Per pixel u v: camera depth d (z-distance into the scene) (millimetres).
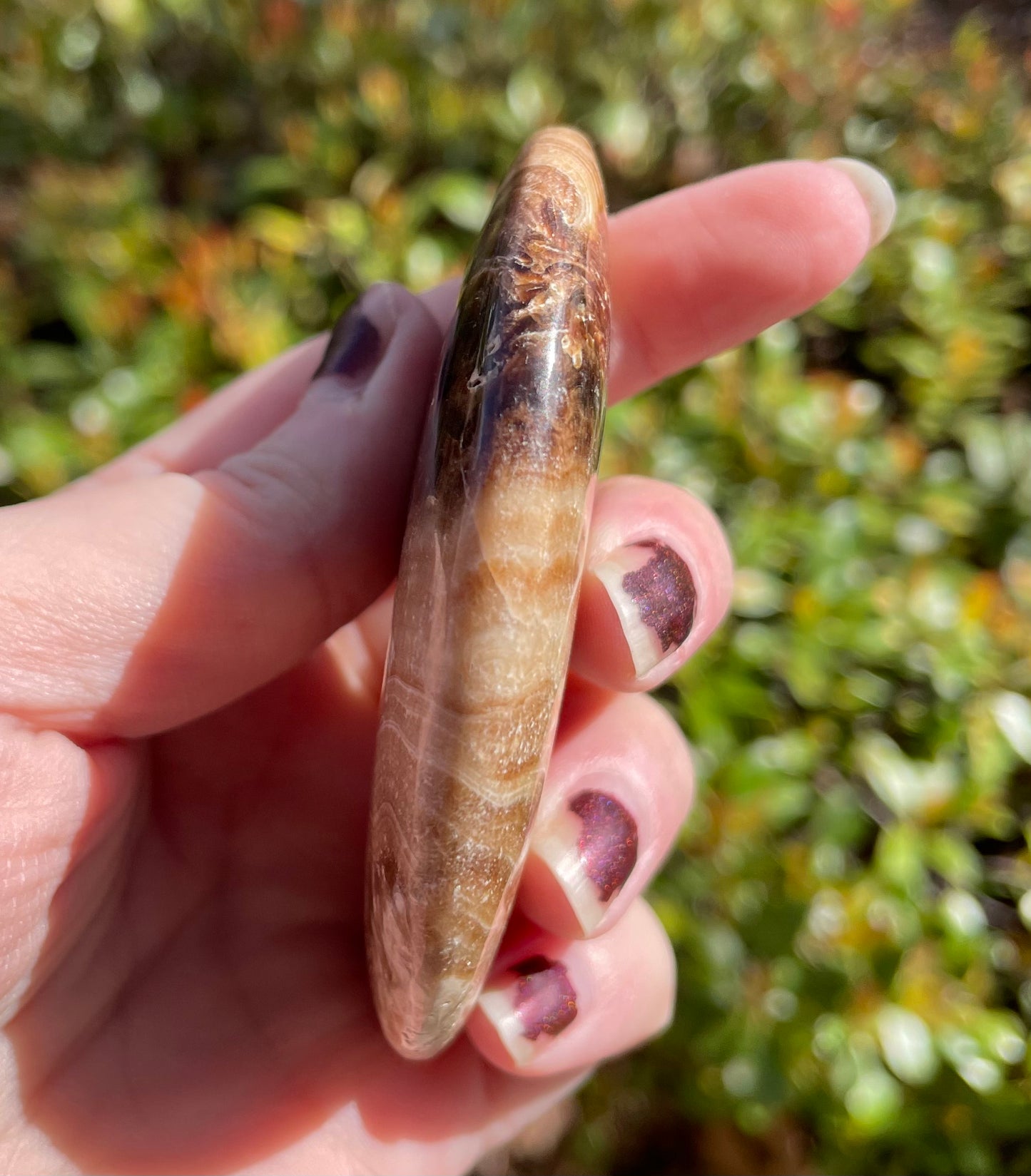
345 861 80
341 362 68
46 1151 66
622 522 68
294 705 83
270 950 77
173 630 62
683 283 75
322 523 64
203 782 79
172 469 86
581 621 67
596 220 50
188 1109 70
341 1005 77
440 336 68
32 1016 66
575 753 73
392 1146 74
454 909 47
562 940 74
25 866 60
